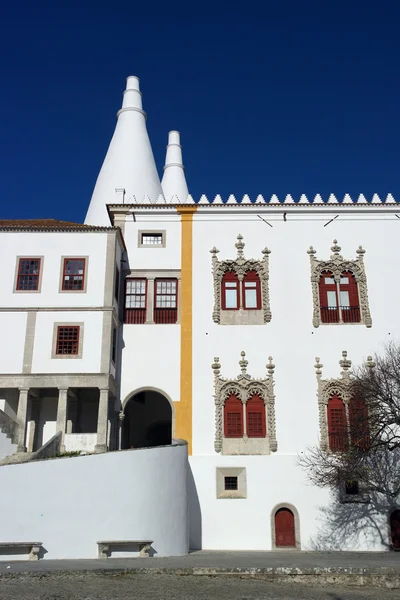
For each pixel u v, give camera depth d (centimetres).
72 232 3009
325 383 3062
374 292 3228
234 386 3067
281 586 1552
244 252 3288
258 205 3344
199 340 3133
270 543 2827
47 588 1385
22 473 1945
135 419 3738
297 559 2100
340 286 3256
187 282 3228
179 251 3284
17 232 3006
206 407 3034
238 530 2845
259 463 2942
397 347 3106
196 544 2827
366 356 3117
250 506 2880
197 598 1348
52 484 1991
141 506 2181
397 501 2886
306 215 3347
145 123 5459
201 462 2942
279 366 3094
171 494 2391
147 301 3200
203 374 3081
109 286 2931
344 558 2195
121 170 5072
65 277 2945
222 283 3250
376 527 2848
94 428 3075
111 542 2016
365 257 3284
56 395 2988
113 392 2952
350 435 2792
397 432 2914
